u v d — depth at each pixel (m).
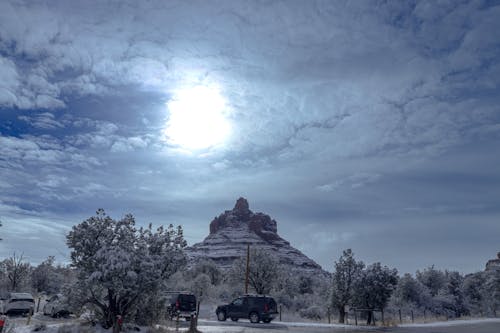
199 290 63.66
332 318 41.50
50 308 26.88
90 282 18.36
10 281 52.91
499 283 51.12
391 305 50.94
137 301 20.42
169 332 19.73
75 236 19.50
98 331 18.70
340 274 37.06
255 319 30.02
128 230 20.36
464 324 30.39
